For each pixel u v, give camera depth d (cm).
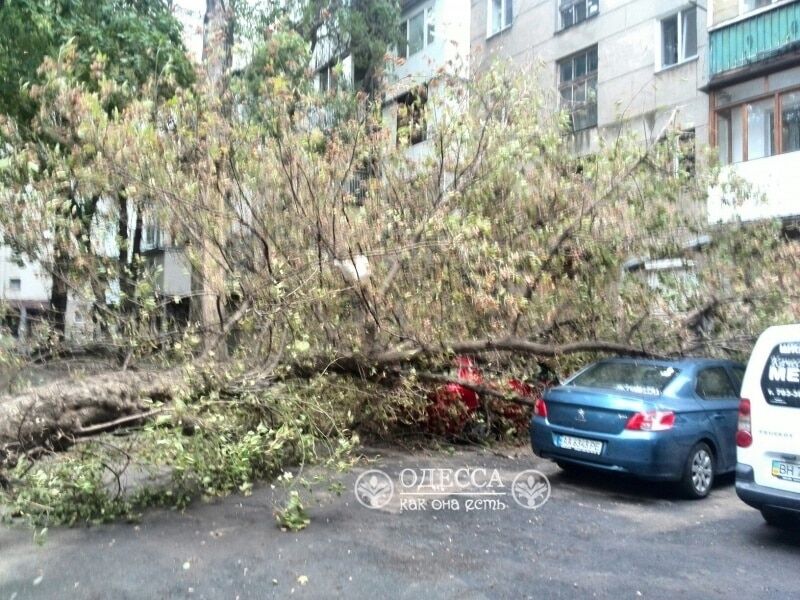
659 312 901
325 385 795
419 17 2152
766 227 922
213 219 789
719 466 739
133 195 793
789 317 873
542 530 597
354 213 820
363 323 805
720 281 905
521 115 923
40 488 564
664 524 623
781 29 1434
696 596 459
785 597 460
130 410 614
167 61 1201
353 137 880
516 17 2056
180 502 640
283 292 739
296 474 734
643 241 895
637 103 1747
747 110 1516
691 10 1666
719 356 943
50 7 1220
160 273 802
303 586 466
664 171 912
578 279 885
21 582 471
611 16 1822
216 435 630
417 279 815
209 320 787
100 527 587
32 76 1150
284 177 811
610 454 696
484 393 905
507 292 811
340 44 1834
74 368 699
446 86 934
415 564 507
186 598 446
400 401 860
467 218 818
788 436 556
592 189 883
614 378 777
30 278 945
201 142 818
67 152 909
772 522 620
